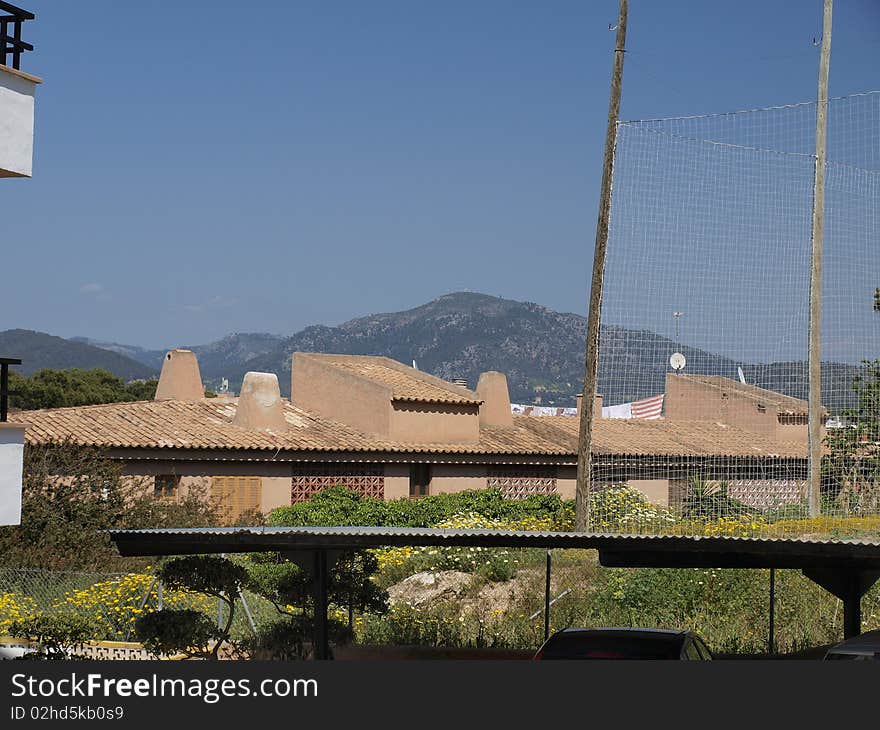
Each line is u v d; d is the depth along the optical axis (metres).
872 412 28.20
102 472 31.00
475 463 46.69
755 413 56.03
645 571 25.00
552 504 42.72
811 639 22.31
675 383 59.56
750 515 25.33
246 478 39.97
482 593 26.45
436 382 49.41
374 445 43.28
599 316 26.34
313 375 46.94
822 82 29.58
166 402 43.53
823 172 29.41
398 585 27.62
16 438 16.28
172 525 32.03
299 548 16.30
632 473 34.59
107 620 22.36
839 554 13.31
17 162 16.12
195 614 18.53
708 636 22.66
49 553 28.02
